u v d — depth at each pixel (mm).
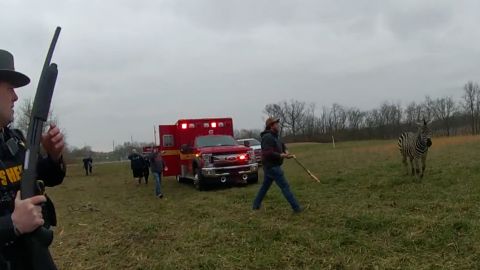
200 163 14117
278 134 8703
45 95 1938
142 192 16188
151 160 13961
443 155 16969
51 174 2188
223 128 16766
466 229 5898
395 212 7387
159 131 16984
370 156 21109
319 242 6090
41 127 1929
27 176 1836
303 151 39938
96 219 10328
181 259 5953
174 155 17062
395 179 11195
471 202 7625
